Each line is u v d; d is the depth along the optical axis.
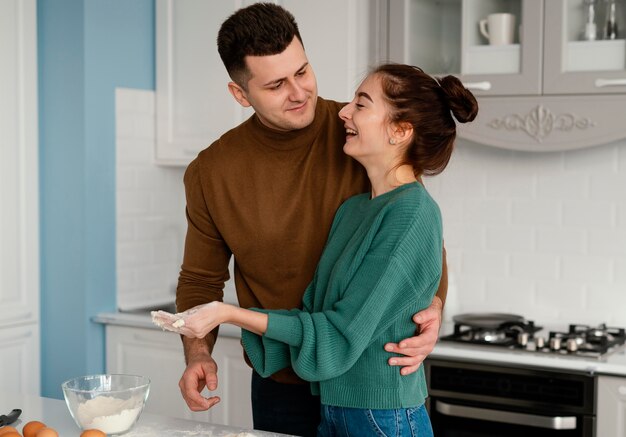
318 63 3.31
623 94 2.90
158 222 3.93
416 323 1.87
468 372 2.97
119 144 3.69
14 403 2.10
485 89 3.09
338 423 1.91
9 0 3.47
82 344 3.60
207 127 3.67
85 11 3.50
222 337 3.35
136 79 3.73
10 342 3.53
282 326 1.80
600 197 3.34
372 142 1.91
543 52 2.99
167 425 1.90
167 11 3.72
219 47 2.07
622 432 2.74
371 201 1.93
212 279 2.32
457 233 3.59
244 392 3.31
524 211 3.47
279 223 2.13
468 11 3.12
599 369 2.76
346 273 1.84
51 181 3.62
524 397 2.88
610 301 3.34
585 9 2.95
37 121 3.61
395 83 1.88
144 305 3.82
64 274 3.62
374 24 3.27
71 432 1.86
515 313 3.51
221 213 2.20
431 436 1.96
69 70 3.55
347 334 1.76
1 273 3.48
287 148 2.12
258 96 2.02
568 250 3.41
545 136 3.01
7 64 3.48
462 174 3.56
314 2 3.30
